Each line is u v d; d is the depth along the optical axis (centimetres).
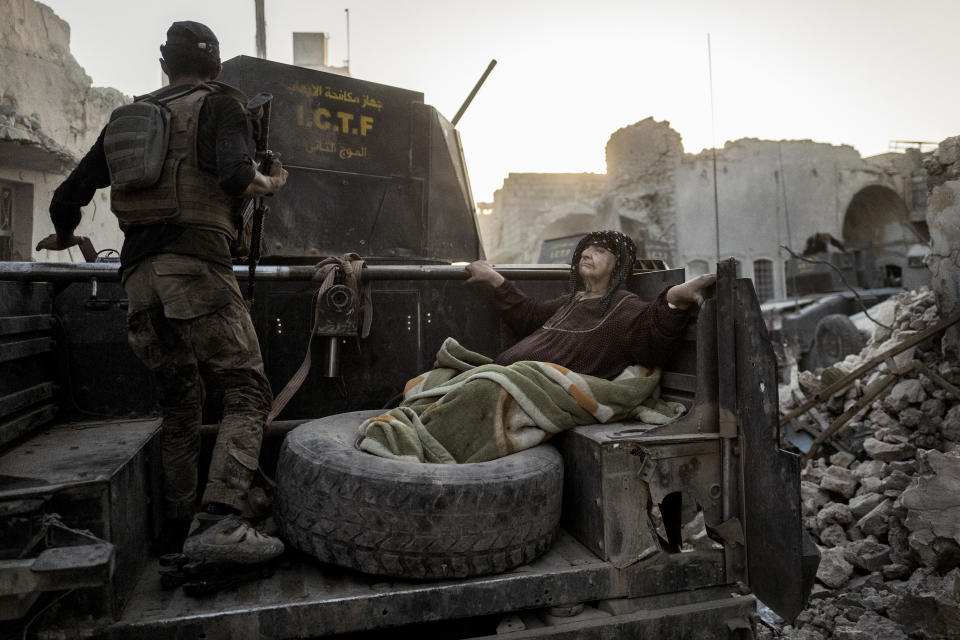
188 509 194
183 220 165
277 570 173
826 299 1129
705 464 189
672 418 201
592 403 199
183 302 164
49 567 122
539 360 230
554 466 183
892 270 2706
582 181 3133
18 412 181
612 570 176
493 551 164
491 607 163
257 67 260
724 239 2441
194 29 180
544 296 278
